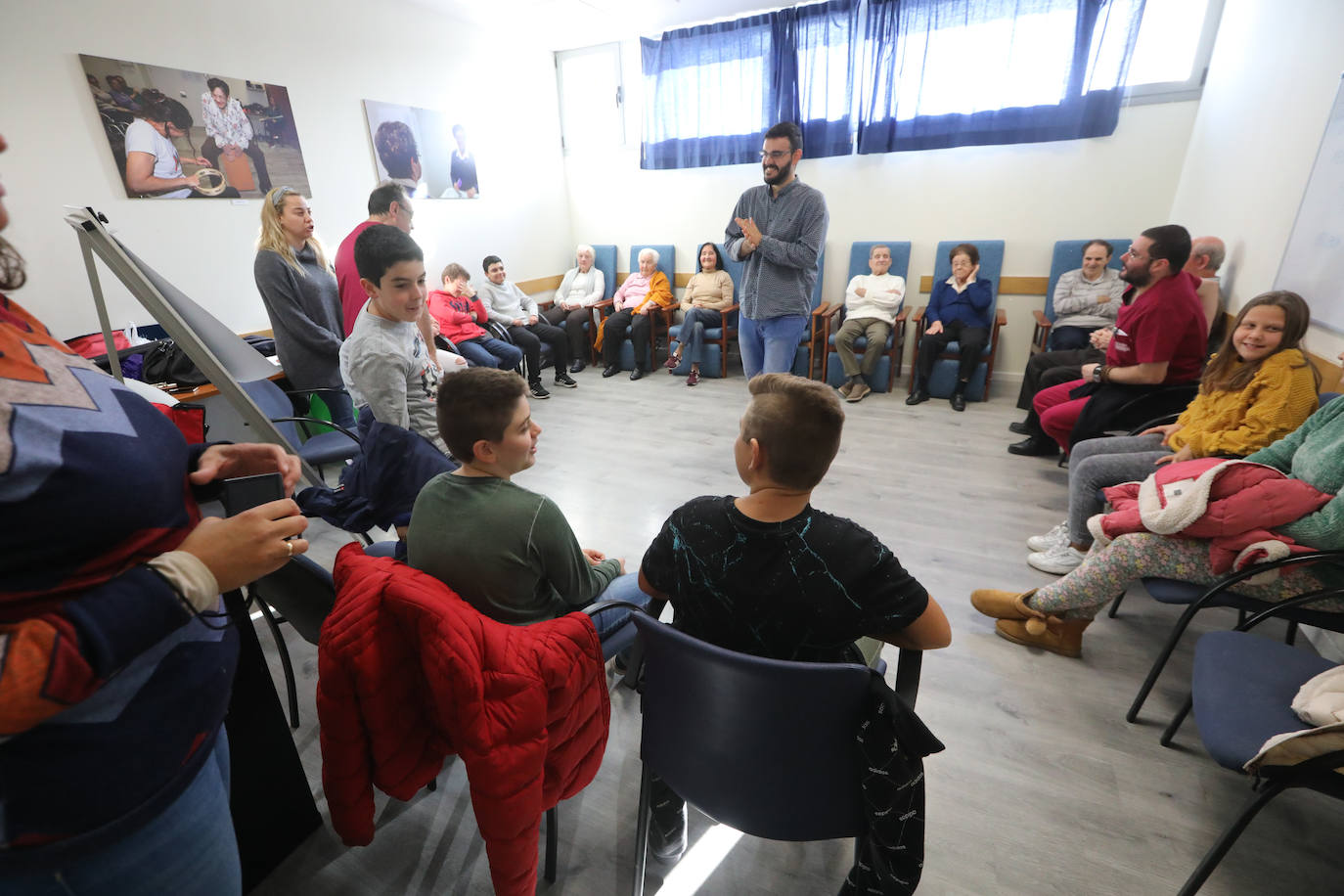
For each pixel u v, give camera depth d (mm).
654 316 4914
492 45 4617
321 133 3570
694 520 909
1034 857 1262
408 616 862
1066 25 3609
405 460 1460
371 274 1502
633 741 1566
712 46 4445
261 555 627
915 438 3451
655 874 1252
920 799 833
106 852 577
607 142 5262
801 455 812
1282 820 1309
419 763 1024
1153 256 2297
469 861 1280
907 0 3859
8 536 469
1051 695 1666
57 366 530
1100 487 1979
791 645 872
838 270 4734
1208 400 1887
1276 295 1685
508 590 1055
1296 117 2439
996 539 2404
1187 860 1244
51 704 475
